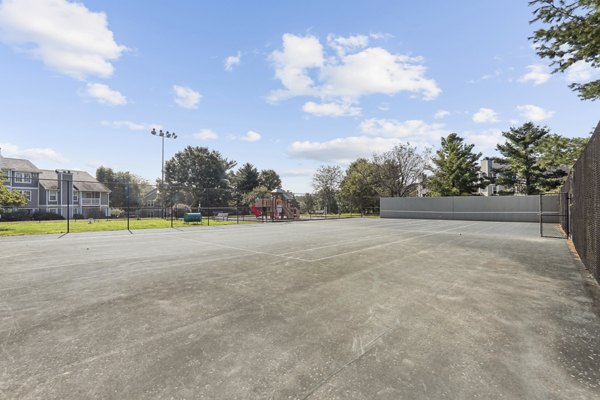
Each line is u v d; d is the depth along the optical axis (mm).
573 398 1810
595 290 4406
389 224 20375
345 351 2473
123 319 3254
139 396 1829
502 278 5180
